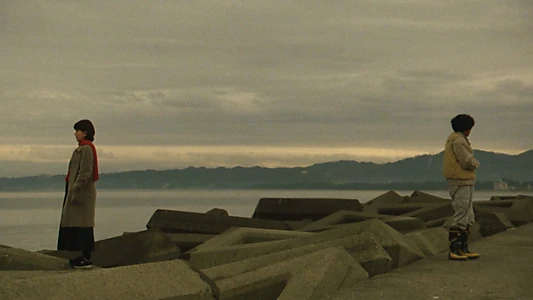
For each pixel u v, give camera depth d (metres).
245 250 9.54
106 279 5.56
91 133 8.84
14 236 57.97
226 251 9.68
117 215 105.56
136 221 83.62
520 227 16.72
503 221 16.72
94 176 8.71
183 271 6.15
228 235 11.47
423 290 6.62
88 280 5.46
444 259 9.37
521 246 11.30
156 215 14.55
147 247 10.34
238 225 15.12
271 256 8.04
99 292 5.35
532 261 9.06
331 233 8.99
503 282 7.13
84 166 8.56
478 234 13.48
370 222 8.81
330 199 18.75
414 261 9.05
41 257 8.93
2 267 8.47
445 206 17.91
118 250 10.38
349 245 8.02
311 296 6.20
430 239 10.93
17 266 8.56
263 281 6.63
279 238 11.27
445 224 14.04
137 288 5.59
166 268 6.08
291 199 18.75
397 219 14.17
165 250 10.28
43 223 82.69
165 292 5.69
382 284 6.99
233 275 7.63
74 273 5.52
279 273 6.71
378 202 21.03
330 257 6.88
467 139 9.20
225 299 6.38
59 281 5.31
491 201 21.41
